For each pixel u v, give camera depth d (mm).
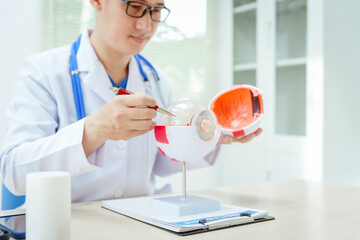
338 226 655
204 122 693
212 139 706
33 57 1056
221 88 2609
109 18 914
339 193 961
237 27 2447
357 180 2059
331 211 767
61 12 2074
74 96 1003
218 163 2611
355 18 1998
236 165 2453
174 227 608
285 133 2113
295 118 2047
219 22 2598
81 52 1046
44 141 792
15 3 1916
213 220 645
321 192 972
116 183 1022
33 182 522
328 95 1910
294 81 2047
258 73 2273
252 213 702
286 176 2100
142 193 1102
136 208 748
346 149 1997
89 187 994
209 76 2609
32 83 984
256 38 2285
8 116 951
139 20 893
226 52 2547
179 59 2479
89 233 608
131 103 675
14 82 1928
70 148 755
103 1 925
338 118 1956
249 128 861
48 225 520
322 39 1876
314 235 602
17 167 795
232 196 924
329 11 1891
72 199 987
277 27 2148
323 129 1895
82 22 2141
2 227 622
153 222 655
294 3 2029
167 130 691
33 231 524
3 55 1895
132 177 1062
